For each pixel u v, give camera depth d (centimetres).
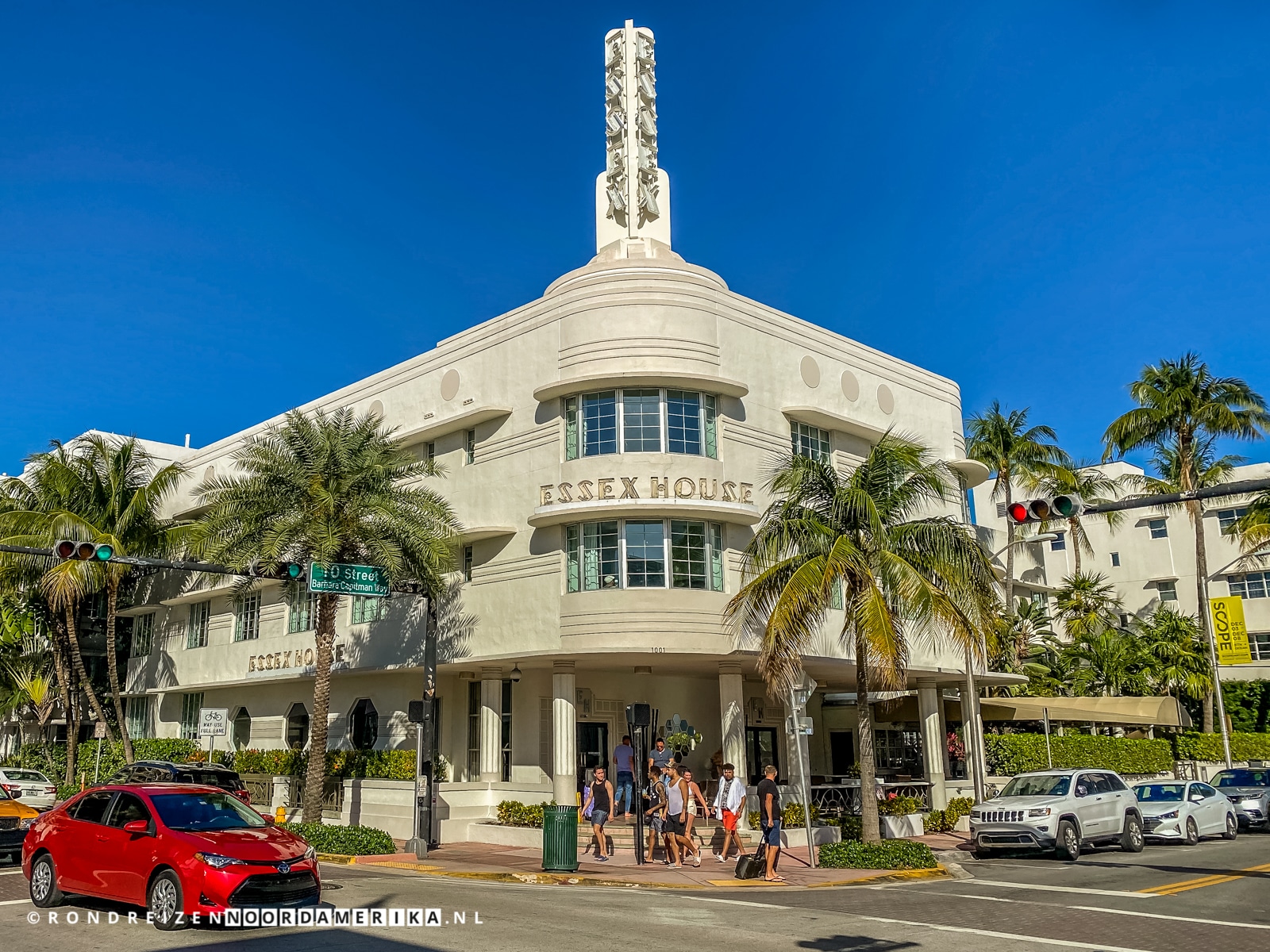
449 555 2533
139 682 4259
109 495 3709
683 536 2533
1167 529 5338
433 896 1547
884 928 1305
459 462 2959
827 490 2109
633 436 2558
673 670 2891
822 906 1529
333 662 3159
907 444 2169
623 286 2655
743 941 1195
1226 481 4638
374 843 2256
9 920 1277
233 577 3553
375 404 3309
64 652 3850
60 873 1363
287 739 3519
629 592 2470
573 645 2492
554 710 2592
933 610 1953
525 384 2784
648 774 2458
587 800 2370
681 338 2633
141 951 1088
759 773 3312
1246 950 1158
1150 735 4547
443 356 3075
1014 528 5272
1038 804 2184
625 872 1975
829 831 2541
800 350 2955
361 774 2884
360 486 2508
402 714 3078
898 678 1919
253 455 2625
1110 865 2073
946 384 3512
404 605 2980
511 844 2506
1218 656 3872
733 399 2695
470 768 2991
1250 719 4791
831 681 3322
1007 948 1167
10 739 5025
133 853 1271
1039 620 4728
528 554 2670
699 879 1878
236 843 1253
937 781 3052
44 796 2936
